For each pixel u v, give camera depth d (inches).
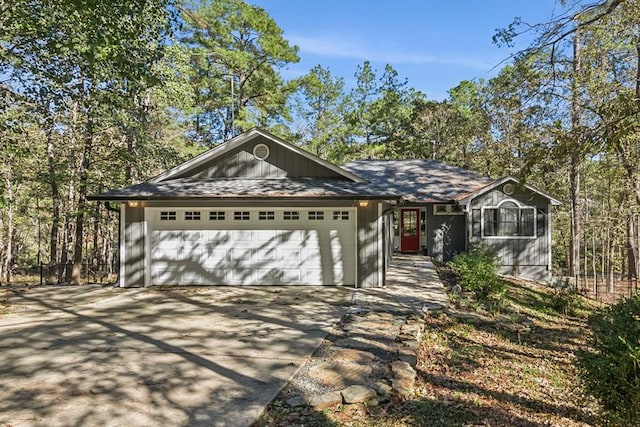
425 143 1339.8
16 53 443.2
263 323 298.5
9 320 308.7
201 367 211.0
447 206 666.2
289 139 1200.2
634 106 207.9
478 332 320.5
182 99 708.7
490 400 198.5
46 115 502.6
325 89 1349.7
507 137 928.3
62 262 802.2
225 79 1099.9
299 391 184.5
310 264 451.5
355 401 174.6
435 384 211.3
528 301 482.0
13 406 166.4
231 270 453.1
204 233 454.0
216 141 1237.1
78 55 436.5
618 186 736.3
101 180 754.8
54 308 349.7
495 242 631.2
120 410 163.5
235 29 1055.0
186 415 159.9
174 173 481.7
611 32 389.1
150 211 451.2
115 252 1186.0
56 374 200.8
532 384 230.4
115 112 570.3
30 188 868.0
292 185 455.5
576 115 502.6
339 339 261.9
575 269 770.2
